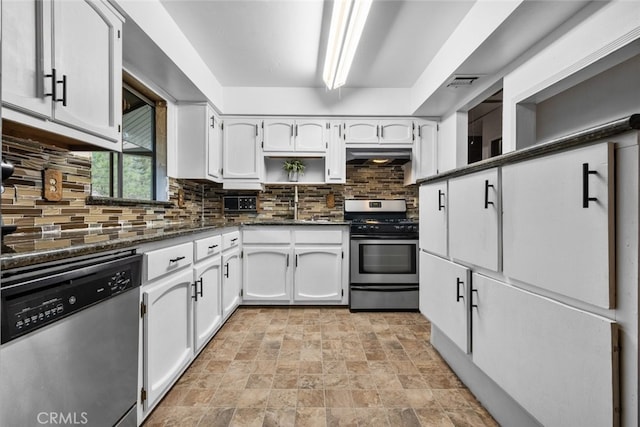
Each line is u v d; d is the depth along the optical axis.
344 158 3.33
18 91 0.97
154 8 1.86
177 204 2.89
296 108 3.29
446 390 1.64
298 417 1.43
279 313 2.88
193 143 2.88
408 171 3.48
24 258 0.77
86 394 0.97
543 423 0.98
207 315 2.07
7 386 0.72
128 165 2.34
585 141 0.81
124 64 2.12
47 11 1.06
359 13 1.82
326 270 3.01
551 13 1.66
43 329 0.82
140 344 1.31
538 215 0.99
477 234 1.34
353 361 1.96
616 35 1.45
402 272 2.96
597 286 0.78
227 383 1.71
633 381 0.72
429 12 2.11
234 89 3.27
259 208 3.63
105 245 1.05
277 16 2.10
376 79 3.13
